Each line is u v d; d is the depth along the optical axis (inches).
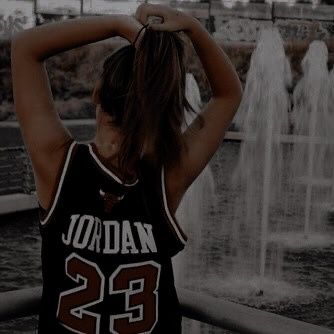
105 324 45.6
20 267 266.2
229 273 257.0
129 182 46.5
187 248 293.4
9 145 599.8
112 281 45.8
